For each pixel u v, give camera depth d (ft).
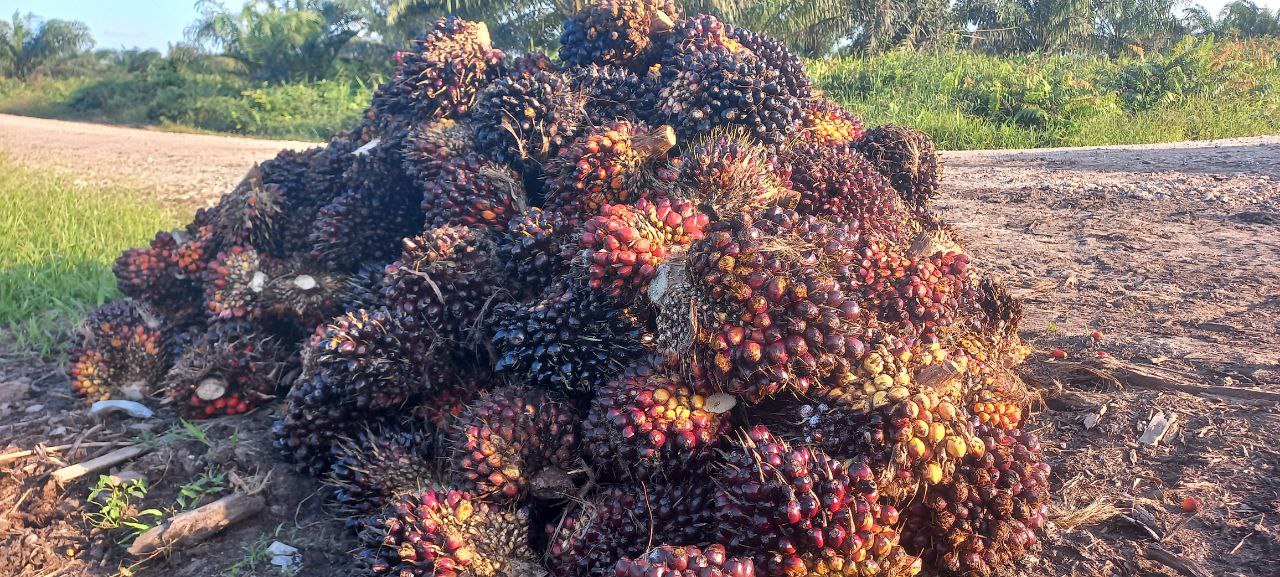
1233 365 12.75
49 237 23.77
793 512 7.63
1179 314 15.34
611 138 11.45
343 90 80.48
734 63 12.59
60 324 17.66
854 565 7.72
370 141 14.69
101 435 12.78
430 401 11.16
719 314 8.85
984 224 23.86
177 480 11.83
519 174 12.56
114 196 32.99
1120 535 9.53
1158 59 60.80
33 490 11.57
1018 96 54.75
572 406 10.18
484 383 11.25
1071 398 12.35
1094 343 14.15
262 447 12.25
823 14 90.48
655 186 11.44
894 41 104.58
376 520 9.61
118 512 11.00
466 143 13.16
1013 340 12.50
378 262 13.70
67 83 118.42
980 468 8.74
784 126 12.67
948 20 110.52
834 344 8.68
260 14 95.30
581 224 11.27
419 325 11.05
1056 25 112.57
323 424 10.94
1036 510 9.05
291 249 14.57
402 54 14.82
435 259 11.35
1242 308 15.43
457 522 9.02
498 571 8.87
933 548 8.84
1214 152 34.27
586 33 14.75
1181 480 10.24
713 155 11.29
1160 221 22.88
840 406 8.64
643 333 9.97
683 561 7.38
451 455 9.97
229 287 13.44
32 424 13.10
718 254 8.78
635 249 9.45
